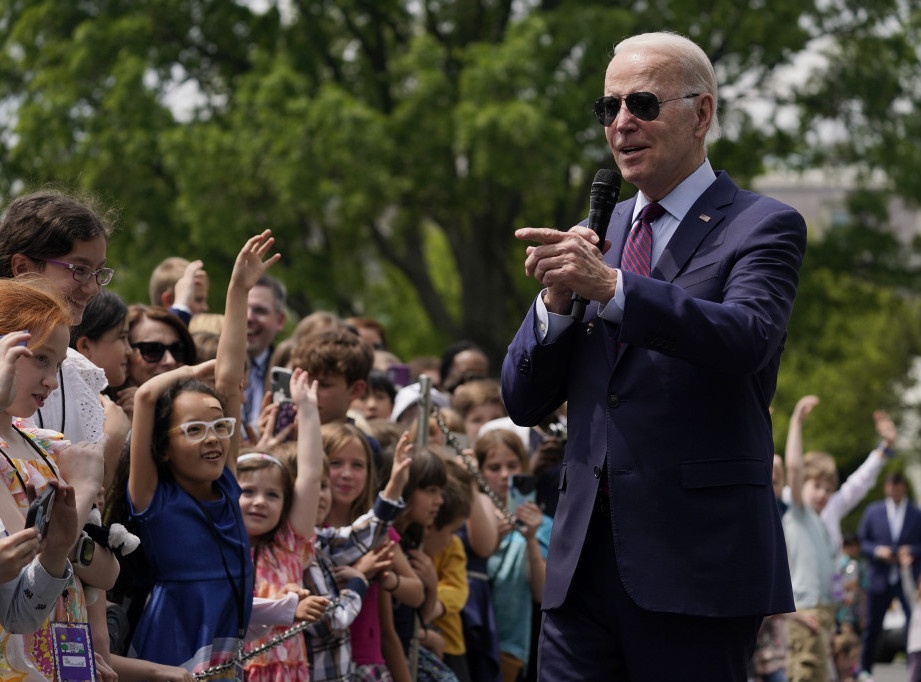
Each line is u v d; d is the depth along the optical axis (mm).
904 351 75500
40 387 8258
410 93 46188
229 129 46031
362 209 43656
